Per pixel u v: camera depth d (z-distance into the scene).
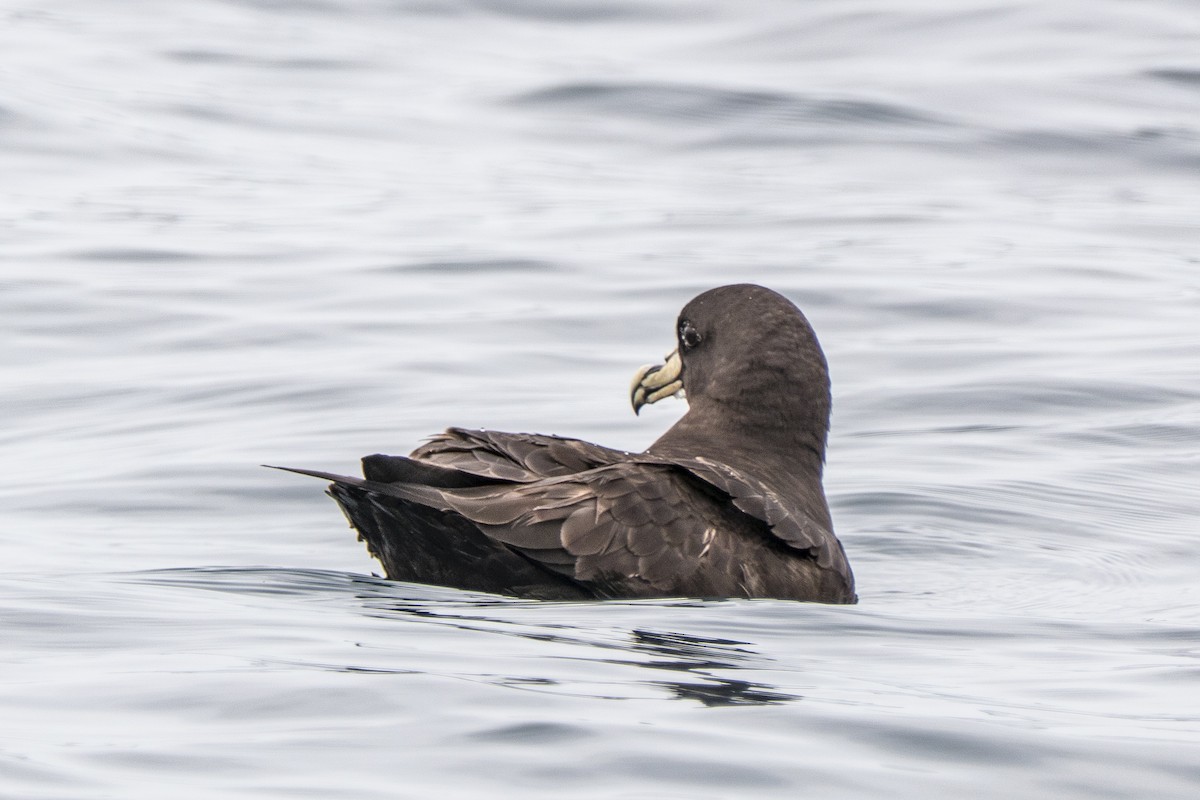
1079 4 37.12
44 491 14.02
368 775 7.04
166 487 14.05
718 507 10.39
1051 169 28.44
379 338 18.81
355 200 25.88
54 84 31.25
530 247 22.92
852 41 35.72
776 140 29.64
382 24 38.38
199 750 7.30
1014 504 13.87
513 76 33.66
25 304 19.75
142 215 24.30
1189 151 29.03
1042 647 9.70
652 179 27.75
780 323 11.84
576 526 9.88
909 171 28.11
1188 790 7.23
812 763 7.34
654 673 8.55
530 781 7.02
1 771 6.94
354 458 14.84
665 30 37.59
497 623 9.38
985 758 7.50
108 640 9.06
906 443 15.73
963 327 19.80
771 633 9.59
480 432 10.57
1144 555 12.67
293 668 8.42
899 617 10.29
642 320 19.67
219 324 19.27
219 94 32.22
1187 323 19.92
